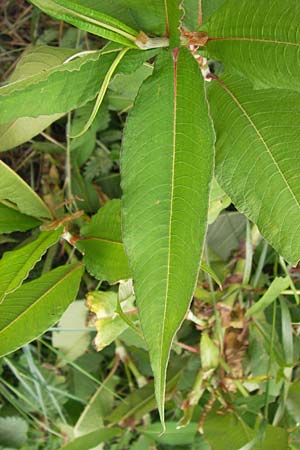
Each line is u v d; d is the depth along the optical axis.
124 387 0.60
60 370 0.60
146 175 0.30
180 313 0.29
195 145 0.29
